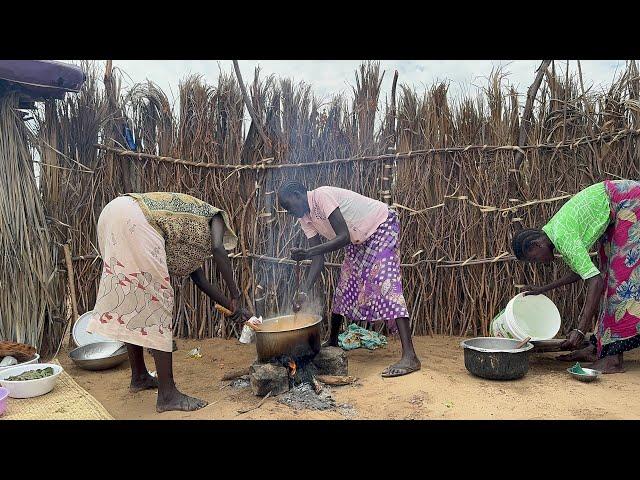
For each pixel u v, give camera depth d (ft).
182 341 14.98
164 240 9.09
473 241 15.14
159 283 8.89
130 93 14.85
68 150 14.24
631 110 14.05
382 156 15.01
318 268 12.32
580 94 14.65
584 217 11.03
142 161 14.97
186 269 9.87
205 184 15.23
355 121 15.29
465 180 15.11
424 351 13.33
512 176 15.01
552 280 14.92
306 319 11.19
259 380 9.57
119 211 8.73
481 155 14.97
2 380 8.95
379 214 11.66
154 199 9.12
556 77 14.76
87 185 14.38
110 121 14.58
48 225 13.69
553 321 12.84
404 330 11.30
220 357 13.23
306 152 15.35
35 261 13.02
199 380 11.17
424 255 15.24
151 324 8.87
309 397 9.49
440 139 14.99
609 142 14.35
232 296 10.07
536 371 11.38
